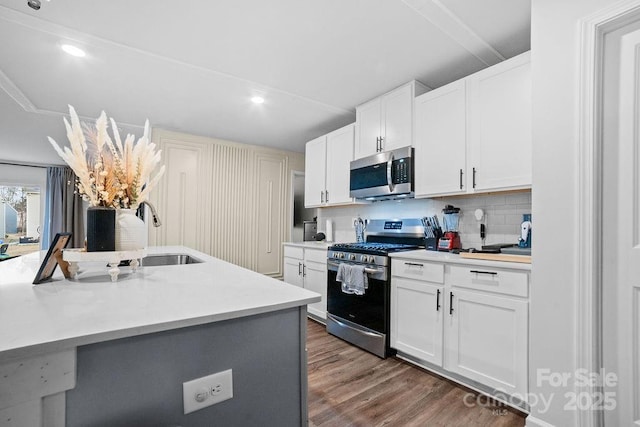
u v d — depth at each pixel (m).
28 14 1.72
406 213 3.05
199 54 2.17
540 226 1.49
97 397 0.69
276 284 1.18
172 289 1.08
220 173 4.36
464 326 1.92
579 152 1.35
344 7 1.70
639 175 1.25
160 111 3.24
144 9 1.70
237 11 1.73
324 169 3.63
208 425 0.84
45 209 6.06
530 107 1.87
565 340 1.39
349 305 2.75
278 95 2.86
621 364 1.27
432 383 2.01
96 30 1.88
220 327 0.86
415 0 1.65
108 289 1.07
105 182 1.22
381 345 2.41
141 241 1.30
